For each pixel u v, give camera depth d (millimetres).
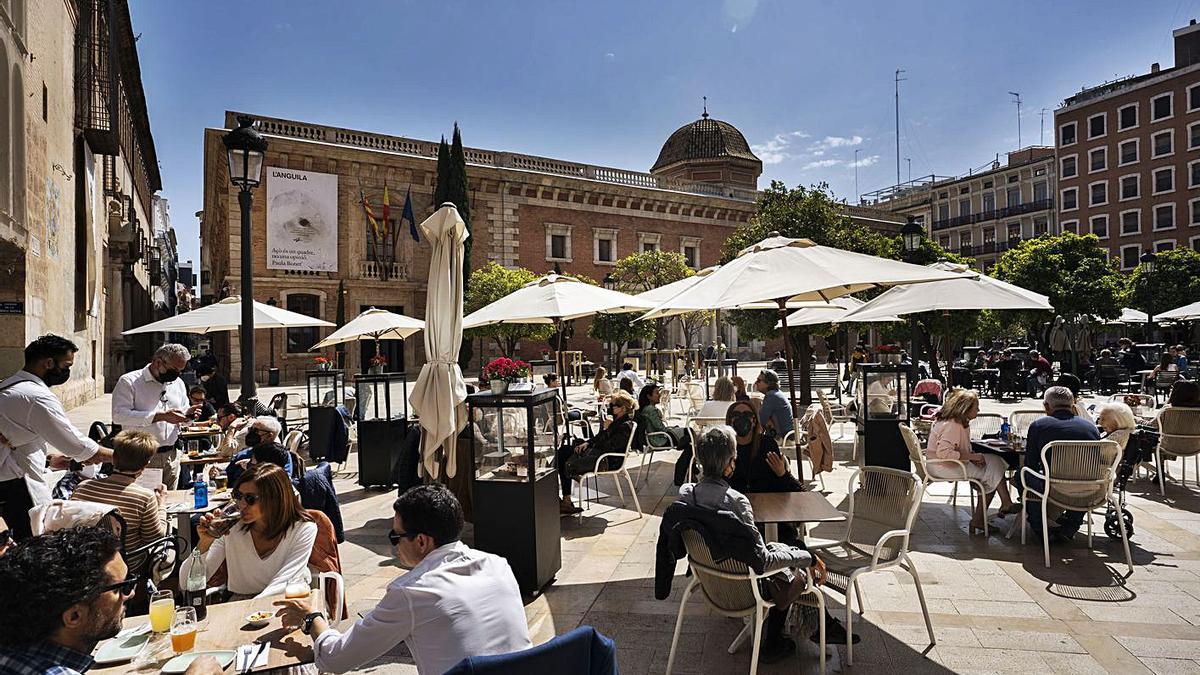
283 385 28984
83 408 17719
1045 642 4273
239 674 2578
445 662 2635
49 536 2107
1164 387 16828
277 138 30281
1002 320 22422
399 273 33875
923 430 10484
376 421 9547
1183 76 49344
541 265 38938
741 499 3838
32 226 12305
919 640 4352
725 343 45781
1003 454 6758
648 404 9602
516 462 5293
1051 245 28516
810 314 14570
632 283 34812
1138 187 51844
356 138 33125
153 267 44031
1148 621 4547
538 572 5266
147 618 3162
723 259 22219
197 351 55844
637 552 6352
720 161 50156
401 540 2916
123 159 29750
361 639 2662
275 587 3506
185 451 9367
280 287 30797
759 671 4000
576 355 31125
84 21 18016
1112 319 27203
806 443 8711
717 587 3965
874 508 4699
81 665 2041
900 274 6527
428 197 35031
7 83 10445
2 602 1931
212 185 34406
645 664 4121
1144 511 7375
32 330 12359
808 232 20156
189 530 4777
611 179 42156
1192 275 35156
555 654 2182
